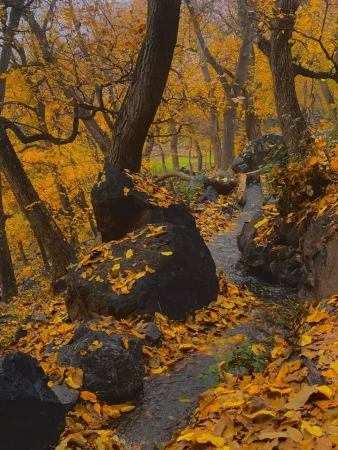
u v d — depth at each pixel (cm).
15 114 1262
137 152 789
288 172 582
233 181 1175
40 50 898
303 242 547
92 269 537
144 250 531
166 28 699
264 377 300
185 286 519
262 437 220
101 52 845
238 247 744
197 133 2136
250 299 579
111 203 625
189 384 402
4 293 1265
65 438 324
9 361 296
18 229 1727
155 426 352
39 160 1336
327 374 256
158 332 464
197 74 1348
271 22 845
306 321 344
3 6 802
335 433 208
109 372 383
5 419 277
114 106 1064
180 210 643
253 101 1672
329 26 1168
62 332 525
